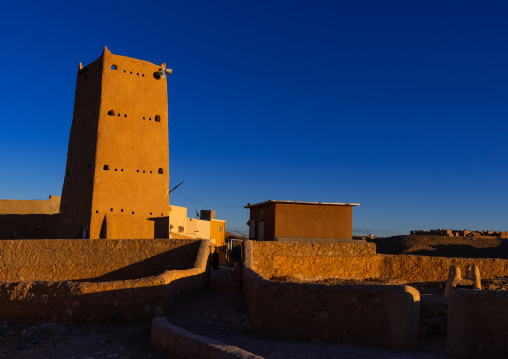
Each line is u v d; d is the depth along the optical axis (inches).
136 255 748.6
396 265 791.1
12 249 745.6
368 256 787.4
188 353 324.8
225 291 659.4
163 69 1279.5
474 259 796.6
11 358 361.1
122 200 1174.3
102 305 473.7
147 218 1199.6
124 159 1196.5
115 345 397.7
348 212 898.1
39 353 374.9
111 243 754.2
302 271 753.0
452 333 323.0
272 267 735.7
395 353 328.5
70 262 744.3
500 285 657.0
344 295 376.8
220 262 1696.6
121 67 1236.5
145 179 1216.8
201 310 515.5
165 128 1279.5
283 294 404.5
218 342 308.0
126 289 476.4
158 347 377.1
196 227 1952.5
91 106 1234.6
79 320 472.1
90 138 1203.9
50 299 481.1
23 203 1733.5
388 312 351.6
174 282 523.5
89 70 1286.9
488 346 313.9
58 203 1823.3
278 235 860.6
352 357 313.7
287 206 875.4
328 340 376.8
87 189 1175.0
